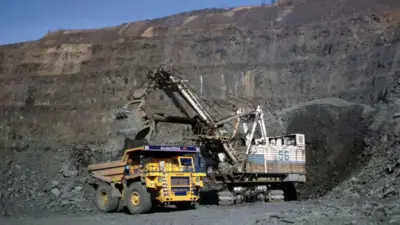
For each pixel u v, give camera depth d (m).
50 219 18.86
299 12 52.97
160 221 16.67
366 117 34.12
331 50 45.53
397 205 16.12
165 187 19.84
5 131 46.41
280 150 29.17
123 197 21.14
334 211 16.42
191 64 49.19
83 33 57.62
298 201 27.00
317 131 35.94
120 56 52.16
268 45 48.91
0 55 54.69
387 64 40.09
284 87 44.81
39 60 53.62
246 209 21.34
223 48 49.75
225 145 28.25
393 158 26.62
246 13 55.53
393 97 34.31
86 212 22.36
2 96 50.16
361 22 46.53
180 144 37.25
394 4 48.12
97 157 38.62
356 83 41.25
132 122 26.84
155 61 50.78
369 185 24.22
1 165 33.66
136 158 20.50
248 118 29.75
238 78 46.69
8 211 22.03
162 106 43.06
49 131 46.53
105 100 48.31
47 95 49.97
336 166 32.59
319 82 43.69
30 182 30.00
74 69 52.38
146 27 56.91
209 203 27.58
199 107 28.84
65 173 32.00
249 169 27.77
